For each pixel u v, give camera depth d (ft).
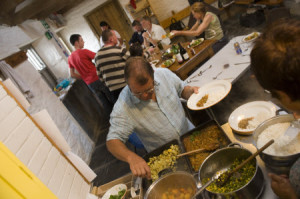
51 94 13.60
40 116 4.68
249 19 18.25
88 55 16.62
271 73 2.04
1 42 14.26
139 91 4.91
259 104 5.17
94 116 17.95
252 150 4.48
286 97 2.15
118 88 12.48
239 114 5.32
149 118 5.73
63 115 13.66
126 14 25.77
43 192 2.77
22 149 4.05
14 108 4.27
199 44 12.37
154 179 4.86
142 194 4.74
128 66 4.79
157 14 26.23
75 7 24.30
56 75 21.70
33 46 20.13
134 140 7.50
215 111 10.60
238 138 4.91
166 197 4.21
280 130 3.96
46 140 4.72
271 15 10.63
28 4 16.47
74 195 4.81
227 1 21.80
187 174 4.05
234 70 8.15
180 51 11.39
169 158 5.09
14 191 2.48
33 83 12.51
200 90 7.14
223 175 3.76
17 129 4.14
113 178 11.21
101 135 16.12
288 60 1.88
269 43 2.04
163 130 5.94
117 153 5.31
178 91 6.93
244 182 3.60
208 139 5.16
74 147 13.02
